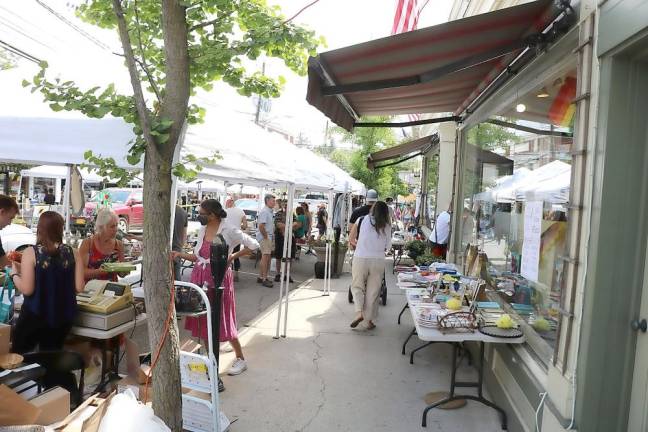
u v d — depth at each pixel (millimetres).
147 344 4496
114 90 2111
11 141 3285
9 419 2141
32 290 3109
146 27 2525
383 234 5863
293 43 2256
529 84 3871
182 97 2027
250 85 2535
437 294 4555
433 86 5008
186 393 3107
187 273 8828
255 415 3662
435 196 11375
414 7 5984
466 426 3594
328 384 4281
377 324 6328
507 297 4375
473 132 6520
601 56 2334
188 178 2473
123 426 1872
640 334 2256
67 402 2521
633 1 2010
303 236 12797
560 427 2494
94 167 2863
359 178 26406
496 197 5078
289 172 5461
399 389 4230
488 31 3256
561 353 2568
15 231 7621
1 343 2855
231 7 2271
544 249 3398
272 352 5051
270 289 8484
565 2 2734
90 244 4199
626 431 2320
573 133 2855
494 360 4039
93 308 3316
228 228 4184
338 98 4695
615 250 2268
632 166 2254
